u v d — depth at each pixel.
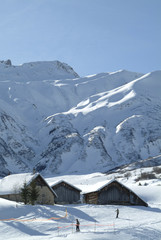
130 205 76.88
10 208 53.00
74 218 54.16
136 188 101.56
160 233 44.16
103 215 59.88
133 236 41.41
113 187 77.44
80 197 81.06
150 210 68.88
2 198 61.94
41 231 44.41
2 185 67.56
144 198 94.19
